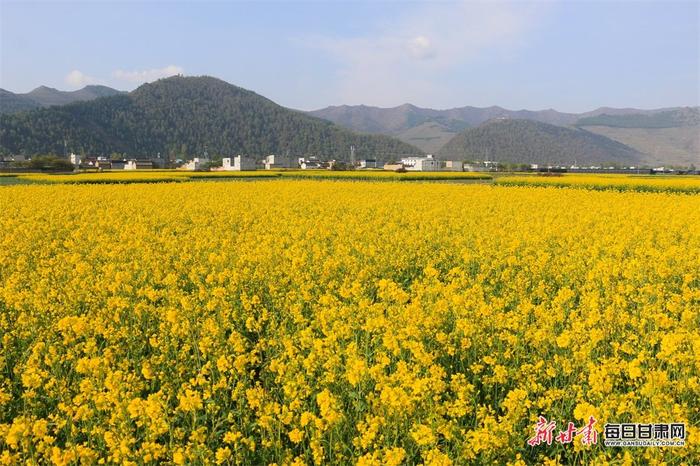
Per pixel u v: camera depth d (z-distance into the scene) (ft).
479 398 26.18
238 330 34.35
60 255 53.31
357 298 37.52
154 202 104.06
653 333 29.55
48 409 25.66
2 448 21.72
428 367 26.48
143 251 53.26
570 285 45.21
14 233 63.67
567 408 23.45
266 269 44.88
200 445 20.38
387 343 26.84
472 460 20.76
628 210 88.84
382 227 72.84
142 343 31.86
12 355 31.07
